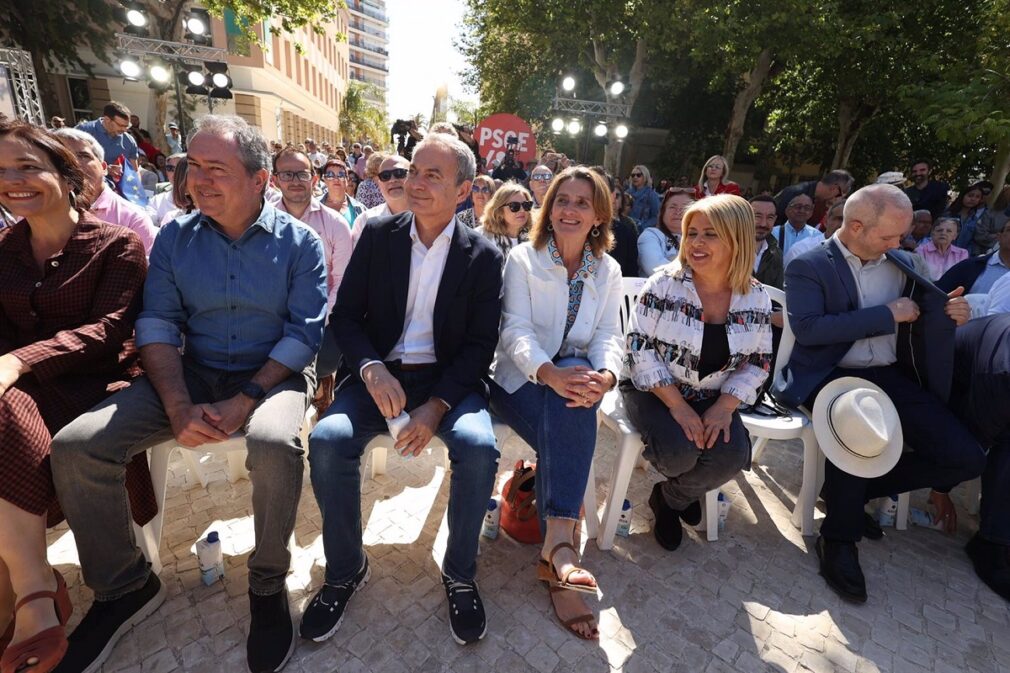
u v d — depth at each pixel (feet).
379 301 6.38
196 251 5.95
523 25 43.73
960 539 7.73
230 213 5.84
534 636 5.54
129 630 5.29
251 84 57.11
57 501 5.05
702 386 6.89
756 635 5.75
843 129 46.88
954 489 9.32
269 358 5.92
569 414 5.97
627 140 67.87
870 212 7.14
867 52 39.17
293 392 5.90
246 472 7.94
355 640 5.35
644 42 42.32
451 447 5.62
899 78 38.63
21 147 5.24
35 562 4.61
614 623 5.78
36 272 5.68
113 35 44.70
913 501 8.80
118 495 4.95
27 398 4.83
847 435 6.61
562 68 55.11
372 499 7.71
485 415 6.04
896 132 52.54
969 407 7.28
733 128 44.27
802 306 7.63
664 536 7.06
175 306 6.00
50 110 43.91
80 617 5.45
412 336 6.54
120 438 4.91
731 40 35.29
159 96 44.75
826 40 34.45
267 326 6.27
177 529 6.82
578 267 6.91
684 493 6.78
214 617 5.51
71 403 5.44
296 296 6.23
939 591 6.63
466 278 6.34
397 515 7.38
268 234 6.15
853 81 40.91
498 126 27.02
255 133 5.94
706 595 6.28
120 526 5.01
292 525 5.20
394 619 5.63
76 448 4.65
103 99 54.19
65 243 5.78
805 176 71.05
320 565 6.33
